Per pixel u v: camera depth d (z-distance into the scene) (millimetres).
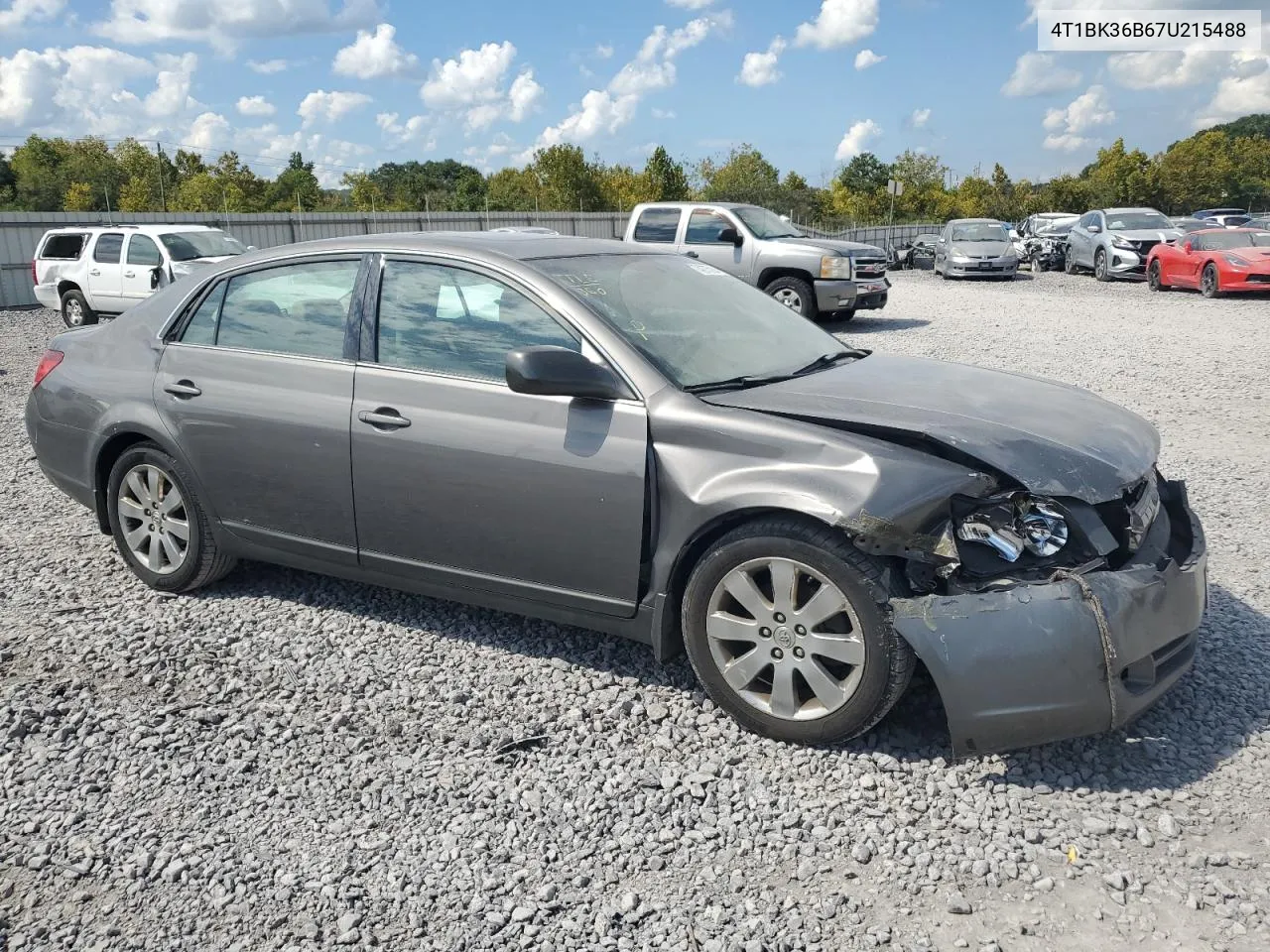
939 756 3451
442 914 2758
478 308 4031
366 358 4219
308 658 4277
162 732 3717
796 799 3229
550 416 3773
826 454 3352
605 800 3248
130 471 4934
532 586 3939
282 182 78688
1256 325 15430
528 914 2734
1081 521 3273
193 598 4949
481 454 3879
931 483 3236
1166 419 8773
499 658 4242
